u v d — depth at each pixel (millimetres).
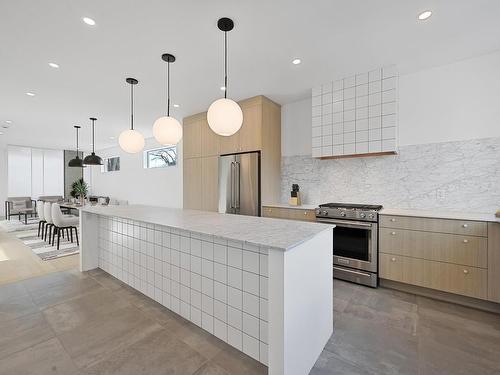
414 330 1859
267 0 1772
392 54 2543
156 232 2240
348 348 1664
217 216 2365
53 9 1847
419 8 1864
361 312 2125
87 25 2047
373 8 1861
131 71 2877
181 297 2027
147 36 2205
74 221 4281
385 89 2832
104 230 3014
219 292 1737
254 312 1548
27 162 8297
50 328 1866
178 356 1576
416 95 2930
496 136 2506
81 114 4594
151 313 2086
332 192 3594
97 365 1493
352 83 3053
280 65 2758
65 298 2348
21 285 2641
